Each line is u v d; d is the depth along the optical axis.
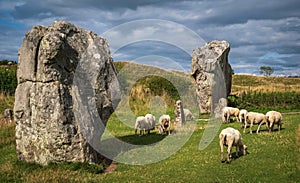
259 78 79.19
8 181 13.66
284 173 12.80
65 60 16.56
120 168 16.56
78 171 15.05
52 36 15.88
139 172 15.34
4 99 41.34
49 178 13.56
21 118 17.00
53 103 16.05
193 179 13.30
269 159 14.73
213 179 13.05
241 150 16.06
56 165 15.69
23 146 16.80
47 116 16.02
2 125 27.31
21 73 17.34
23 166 15.84
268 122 21.27
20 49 17.69
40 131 16.09
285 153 15.32
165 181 13.34
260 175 12.95
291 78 80.06
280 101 39.44
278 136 19.27
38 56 16.59
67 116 16.17
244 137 20.17
